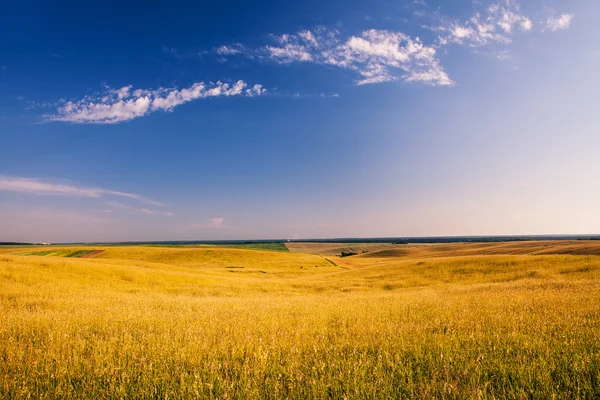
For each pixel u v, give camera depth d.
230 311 13.16
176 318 11.11
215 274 50.12
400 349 6.54
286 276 58.06
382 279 39.25
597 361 5.36
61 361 6.15
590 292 14.86
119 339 7.95
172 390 4.92
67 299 16.95
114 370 5.63
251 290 30.75
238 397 4.58
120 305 15.18
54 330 8.70
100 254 91.56
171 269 49.84
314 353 6.57
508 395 4.41
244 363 5.95
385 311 12.24
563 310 10.26
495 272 35.84
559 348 6.14
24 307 14.19
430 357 5.93
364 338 7.71
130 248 102.31
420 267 43.91
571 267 32.94
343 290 31.41
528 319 9.09
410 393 4.61
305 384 5.00
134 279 30.98
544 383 4.68
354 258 120.75
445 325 8.94
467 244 130.50
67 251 95.56
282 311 12.98
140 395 4.85
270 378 5.32
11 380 5.29
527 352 6.01
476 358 5.88
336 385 4.89
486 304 12.63
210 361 6.01
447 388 4.60
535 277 30.55
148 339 7.78
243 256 96.38
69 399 4.76
